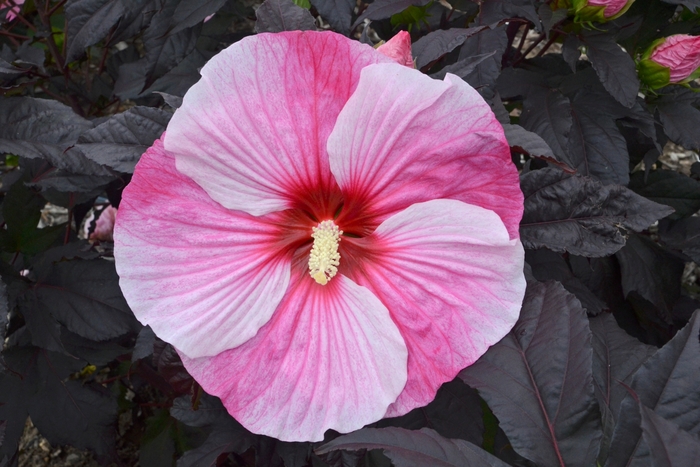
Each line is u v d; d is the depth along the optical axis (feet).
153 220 1.57
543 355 1.65
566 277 2.33
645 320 2.63
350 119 1.53
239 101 1.53
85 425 2.42
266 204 1.62
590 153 2.29
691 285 3.45
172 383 1.76
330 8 2.02
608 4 2.05
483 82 2.06
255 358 1.64
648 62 2.22
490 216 1.54
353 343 1.64
